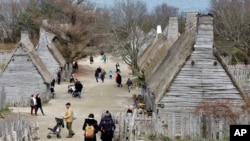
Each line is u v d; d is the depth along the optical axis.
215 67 41.66
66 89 81.00
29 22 127.75
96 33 111.25
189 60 41.53
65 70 100.94
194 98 41.56
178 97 41.56
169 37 61.59
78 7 112.19
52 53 92.31
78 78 98.06
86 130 33.22
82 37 107.94
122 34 97.12
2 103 56.00
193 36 43.47
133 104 63.78
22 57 66.06
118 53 100.75
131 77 99.06
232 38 88.50
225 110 38.47
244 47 86.81
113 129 35.03
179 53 44.66
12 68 66.12
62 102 65.88
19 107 61.34
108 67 116.88
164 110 41.53
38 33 126.19
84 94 74.56
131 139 35.62
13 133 31.33
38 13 124.06
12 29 142.38
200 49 41.56
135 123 36.19
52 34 104.19
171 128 36.53
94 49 115.06
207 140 35.56
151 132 36.25
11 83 66.00
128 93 76.12
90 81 93.50
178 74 41.53
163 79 44.38
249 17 90.69
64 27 106.50
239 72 57.28
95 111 58.25
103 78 92.06
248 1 99.81
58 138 40.34
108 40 106.44
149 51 74.56
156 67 55.47
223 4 109.12
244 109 40.00
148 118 37.31
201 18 41.41
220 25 98.88
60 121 41.16
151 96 50.09
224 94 41.66
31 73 66.12
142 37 96.12
